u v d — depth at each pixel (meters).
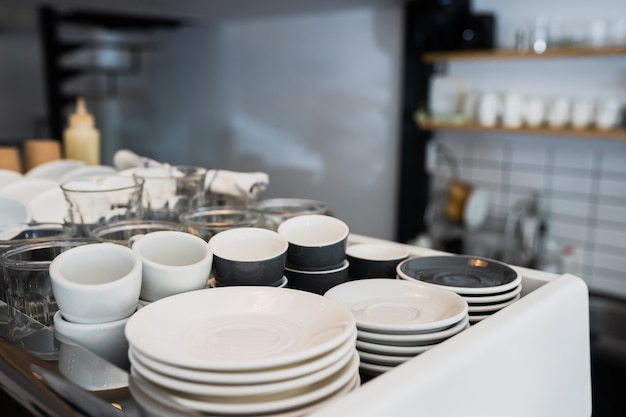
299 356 0.45
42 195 1.01
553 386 0.66
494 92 2.74
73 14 4.02
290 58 3.60
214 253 0.68
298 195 3.69
